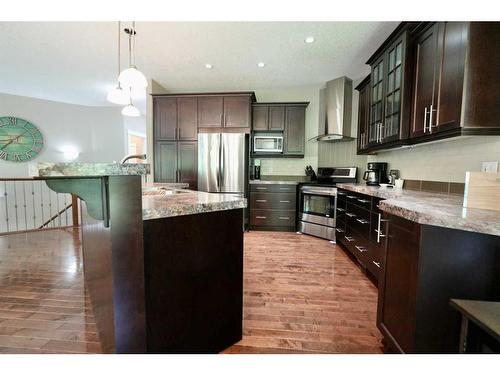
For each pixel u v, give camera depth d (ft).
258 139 14.21
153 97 13.92
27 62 11.60
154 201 4.26
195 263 4.06
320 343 4.79
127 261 3.34
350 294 6.70
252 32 8.75
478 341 2.43
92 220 5.16
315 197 12.35
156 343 3.64
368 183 10.48
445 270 3.48
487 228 3.03
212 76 13.20
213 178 13.21
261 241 11.62
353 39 9.19
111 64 11.75
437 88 6.02
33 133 17.76
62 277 7.68
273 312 5.83
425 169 8.03
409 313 3.77
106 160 20.18
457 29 5.35
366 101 10.82
